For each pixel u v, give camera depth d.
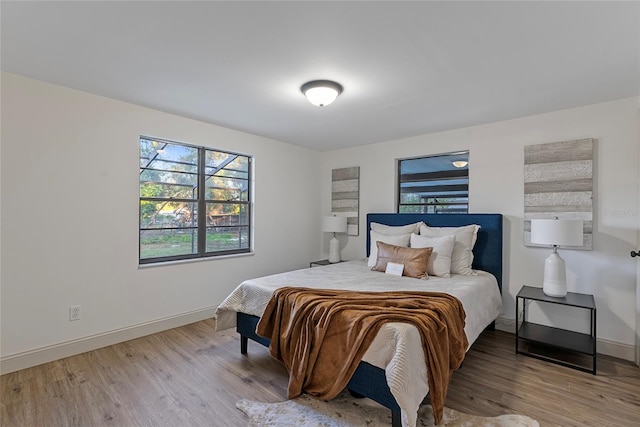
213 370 2.38
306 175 4.75
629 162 2.62
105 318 2.79
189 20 1.64
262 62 2.10
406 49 1.91
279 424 1.76
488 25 1.66
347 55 1.99
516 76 2.27
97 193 2.74
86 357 2.57
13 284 2.32
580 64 2.08
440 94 2.61
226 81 2.40
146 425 1.76
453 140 3.64
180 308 3.33
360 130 3.73
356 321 1.80
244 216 4.06
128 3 1.51
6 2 1.49
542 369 2.41
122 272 2.90
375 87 2.47
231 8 1.54
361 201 4.52
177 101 2.85
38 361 2.43
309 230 4.80
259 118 3.32
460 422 1.77
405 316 1.77
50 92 2.48
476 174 3.46
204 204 3.63
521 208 3.15
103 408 1.90
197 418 1.82
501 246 3.22
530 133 3.12
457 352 1.88
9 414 1.84
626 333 2.61
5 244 2.29
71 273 2.60
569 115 2.90
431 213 3.84
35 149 2.41
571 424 1.76
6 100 2.28
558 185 2.91
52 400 1.98
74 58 2.07
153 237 3.24
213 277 3.62
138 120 2.99
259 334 2.29
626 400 2.00
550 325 2.96
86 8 1.54
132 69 2.22
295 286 2.50
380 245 3.29
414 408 1.52
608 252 2.70
